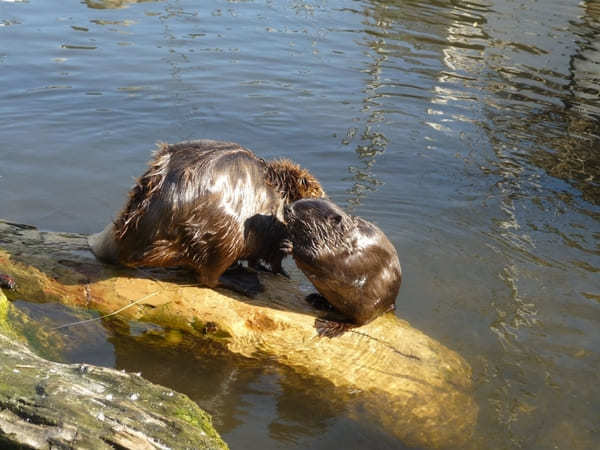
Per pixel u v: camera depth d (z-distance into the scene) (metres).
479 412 2.66
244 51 4.42
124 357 2.71
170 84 3.90
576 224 3.31
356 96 3.94
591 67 4.54
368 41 4.75
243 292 2.76
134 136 3.57
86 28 4.60
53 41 4.34
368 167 3.52
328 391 2.68
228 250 2.73
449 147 3.66
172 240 2.69
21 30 4.47
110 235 2.73
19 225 2.83
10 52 4.11
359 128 3.72
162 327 2.71
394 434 2.62
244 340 2.71
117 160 3.44
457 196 3.42
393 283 2.76
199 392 2.67
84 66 4.02
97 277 2.72
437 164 3.56
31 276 2.70
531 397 2.71
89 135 3.56
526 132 3.79
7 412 2.34
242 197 2.73
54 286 2.70
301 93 3.93
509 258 3.15
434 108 3.89
